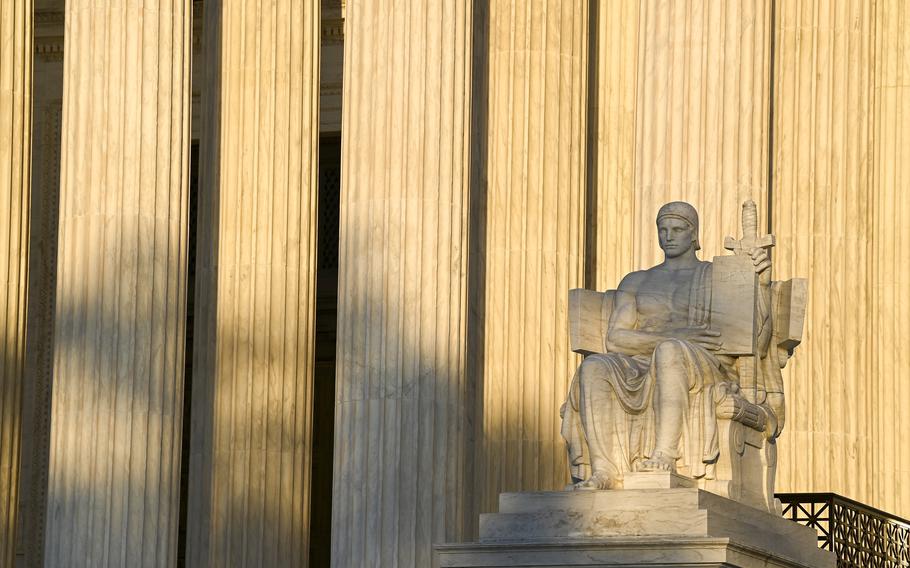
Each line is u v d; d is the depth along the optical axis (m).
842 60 44.19
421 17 37.47
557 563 27.62
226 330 43.25
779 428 30.33
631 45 44.62
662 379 28.70
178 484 37.69
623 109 44.41
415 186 36.84
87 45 38.53
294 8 44.81
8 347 40.19
